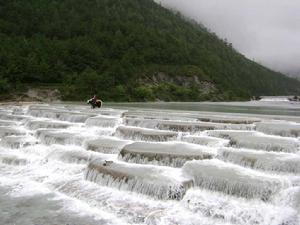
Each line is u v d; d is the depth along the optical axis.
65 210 10.92
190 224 9.80
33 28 111.38
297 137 17.39
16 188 12.95
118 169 12.93
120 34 119.62
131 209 10.76
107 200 11.46
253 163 12.98
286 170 12.31
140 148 15.31
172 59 124.69
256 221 9.77
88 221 10.15
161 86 99.06
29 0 125.19
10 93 72.62
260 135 17.59
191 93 103.19
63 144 18.05
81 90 78.56
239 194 10.87
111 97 81.69
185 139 17.61
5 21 106.75
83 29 118.06
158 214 10.34
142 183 11.65
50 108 33.91
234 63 194.88
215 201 10.78
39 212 10.77
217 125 19.89
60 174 14.29
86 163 15.15
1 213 10.68
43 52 88.56
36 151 17.30
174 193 11.14
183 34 173.50
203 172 12.12
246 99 129.62
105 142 17.17
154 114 27.19
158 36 135.00
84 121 24.16
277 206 10.23
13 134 20.70
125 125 21.94
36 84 79.31
